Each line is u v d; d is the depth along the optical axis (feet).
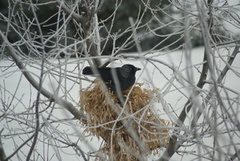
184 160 90.48
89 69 64.08
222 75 58.39
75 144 63.26
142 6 160.66
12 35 128.26
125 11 164.55
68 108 63.72
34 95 124.47
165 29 143.64
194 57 137.28
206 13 60.18
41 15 162.81
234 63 138.21
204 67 54.95
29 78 60.23
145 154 56.34
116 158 62.69
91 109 63.72
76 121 66.85
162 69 137.80
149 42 148.66
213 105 45.44
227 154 42.86
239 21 59.98
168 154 58.44
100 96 63.41
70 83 127.95
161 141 59.47
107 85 64.03
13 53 57.98
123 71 64.34
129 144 61.21
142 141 61.00
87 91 64.90
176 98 113.09
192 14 56.18
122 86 63.52
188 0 60.59
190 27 58.65
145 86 71.00
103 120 62.18
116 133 61.72
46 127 61.31
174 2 57.57
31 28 160.35
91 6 67.15
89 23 64.64
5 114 60.75
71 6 66.64
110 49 140.05
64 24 57.06
